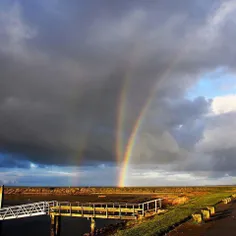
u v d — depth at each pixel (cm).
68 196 13438
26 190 17138
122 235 2100
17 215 5269
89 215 4728
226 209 3681
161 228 2269
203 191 11094
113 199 10594
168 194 11575
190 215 3012
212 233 2094
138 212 4600
